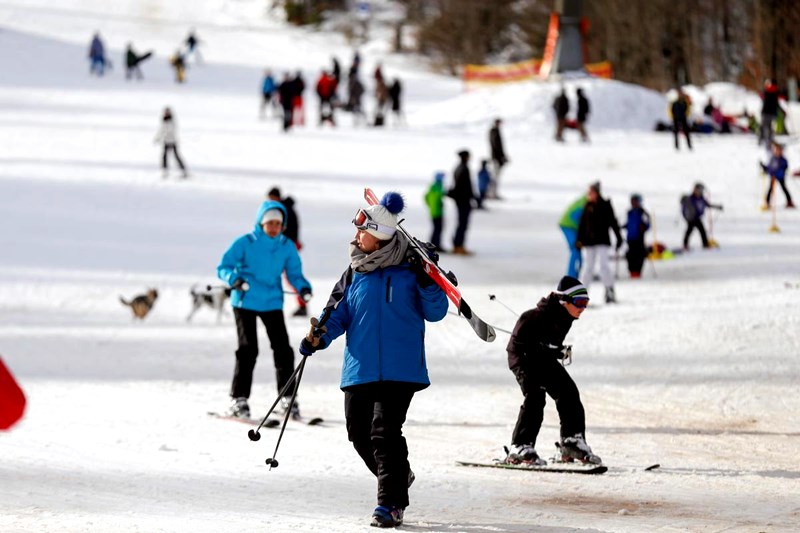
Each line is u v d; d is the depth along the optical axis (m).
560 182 102.50
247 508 23.31
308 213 87.12
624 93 139.75
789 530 21.27
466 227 76.12
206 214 86.06
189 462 28.84
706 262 69.44
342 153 112.31
